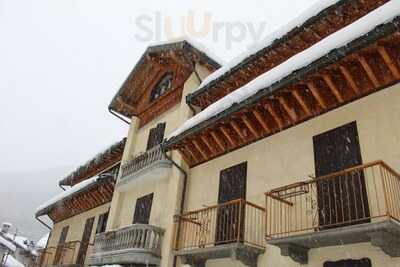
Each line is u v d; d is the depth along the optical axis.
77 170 28.09
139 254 13.63
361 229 7.72
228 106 12.20
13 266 37.62
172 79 19.64
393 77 9.41
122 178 18.50
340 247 8.89
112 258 14.87
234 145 13.48
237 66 14.48
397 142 8.80
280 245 9.31
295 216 10.08
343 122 10.15
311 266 9.27
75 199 24.52
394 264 7.83
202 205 13.59
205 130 13.50
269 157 11.91
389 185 8.43
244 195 12.10
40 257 26.31
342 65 9.70
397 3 8.52
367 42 8.65
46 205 27.84
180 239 13.70
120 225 17.61
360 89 10.03
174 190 14.70
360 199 8.88
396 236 7.66
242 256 10.48
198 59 17.64
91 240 21.30
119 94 21.31
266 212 10.20
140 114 21.30
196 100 16.30
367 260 8.32
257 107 11.98
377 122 9.38
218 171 13.73
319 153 10.40
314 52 9.89
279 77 10.67
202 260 12.26
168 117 18.28
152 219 15.49
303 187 10.21
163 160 15.68
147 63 20.56
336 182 9.57
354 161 9.47
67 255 22.89
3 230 49.88
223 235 11.91
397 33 8.41
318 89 10.58
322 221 9.42
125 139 21.95
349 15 11.98
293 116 11.42
